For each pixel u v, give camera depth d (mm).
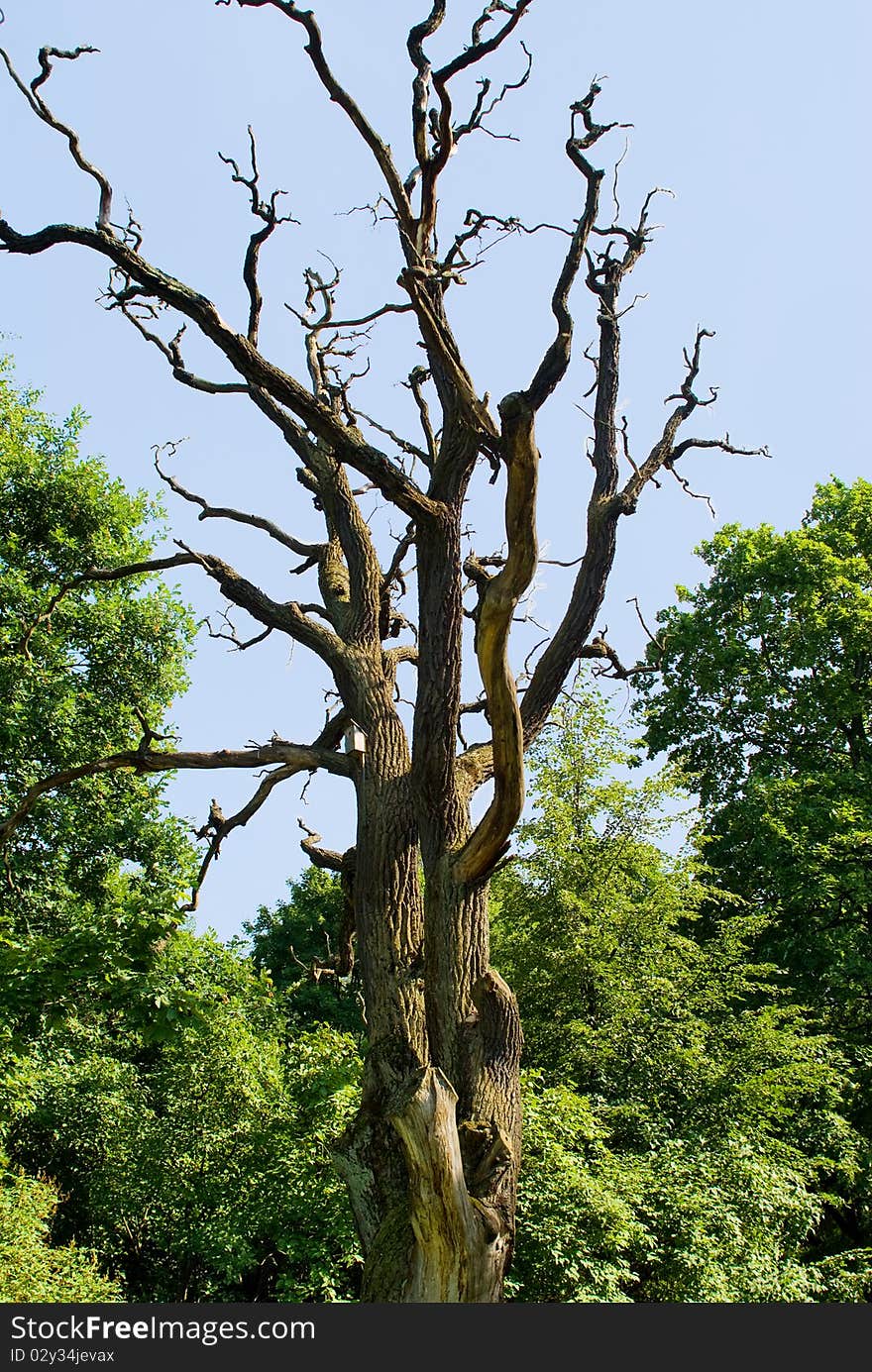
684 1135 16453
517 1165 6941
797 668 24188
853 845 21594
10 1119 17641
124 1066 20812
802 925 22406
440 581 8180
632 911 18984
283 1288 14086
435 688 7934
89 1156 19984
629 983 18125
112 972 10312
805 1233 15828
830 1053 19234
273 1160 15195
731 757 24984
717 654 24547
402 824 8523
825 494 26781
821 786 22422
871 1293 16266
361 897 8414
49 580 20500
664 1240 13820
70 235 8188
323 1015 29609
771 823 21719
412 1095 6469
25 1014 10609
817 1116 19172
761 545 25703
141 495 22141
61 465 21328
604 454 9516
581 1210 12812
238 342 7922
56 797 18328
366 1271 6867
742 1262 13914
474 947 7559
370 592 9977
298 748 9203
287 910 34219
